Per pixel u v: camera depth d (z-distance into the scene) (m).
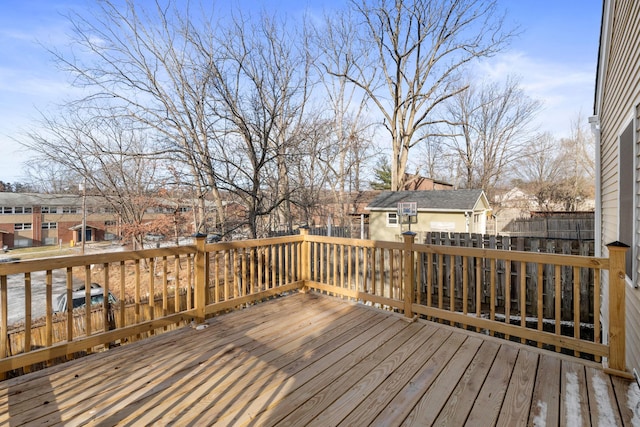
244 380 2.29
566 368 2.44
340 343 2.92
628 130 3.24
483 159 24.11
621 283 2.35
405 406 1.99
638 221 2.82
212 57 7.89
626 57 3.28
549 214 20.72
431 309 3.38
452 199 14.27
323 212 15.14
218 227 8.81
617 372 2.31
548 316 5.91
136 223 11.20
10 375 4.09
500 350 2.75
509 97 22.84
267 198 9.06
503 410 1.95
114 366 2.50
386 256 7.88
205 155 7.66
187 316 3.30
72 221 26.77
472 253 3.11
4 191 25.98
